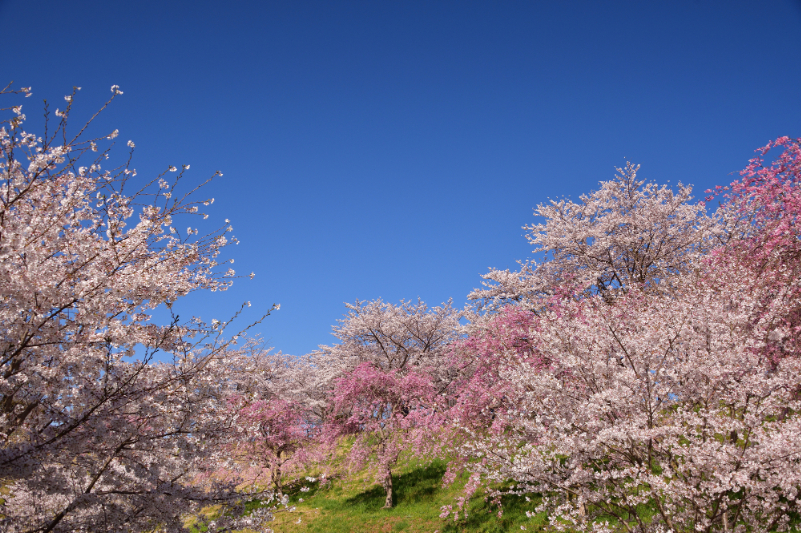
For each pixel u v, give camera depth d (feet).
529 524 35.01
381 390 55.67
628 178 53.26
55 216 17.75
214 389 19.39
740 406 19.83
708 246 45.78
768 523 18.42
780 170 36.65
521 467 20.93
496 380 38.06
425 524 42.47
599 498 19.61
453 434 38.52
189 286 22.45
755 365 20.22
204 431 19.65
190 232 22.25
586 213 53.16
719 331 22.04
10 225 14.21
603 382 21.31
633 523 20.59
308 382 92.79
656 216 49.60
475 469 24.52
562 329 23.67
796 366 19.80
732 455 17.31
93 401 16.61
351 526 46.11
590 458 20.22
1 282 14.56
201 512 21.40
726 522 18.04
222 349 20.10
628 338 21.68
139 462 18.16
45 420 17.15
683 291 32.48
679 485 17.69
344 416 58.59
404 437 49.39
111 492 17.28
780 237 31.22
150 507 18.28
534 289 53.06
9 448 15.01
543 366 31.53
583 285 44.37
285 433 59.26
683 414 18.67
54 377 16.49
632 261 51.75
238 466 23.25
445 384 70.64
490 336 41.06
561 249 54.54
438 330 84.23
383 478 50.37
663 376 20.44
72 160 17.24
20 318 15.74
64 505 17.07
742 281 26.84
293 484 62.80
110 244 18.43
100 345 17.02
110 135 18.06
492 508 39.60
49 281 15.66
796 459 16.94
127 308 18.38
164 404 18.48
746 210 39.47
